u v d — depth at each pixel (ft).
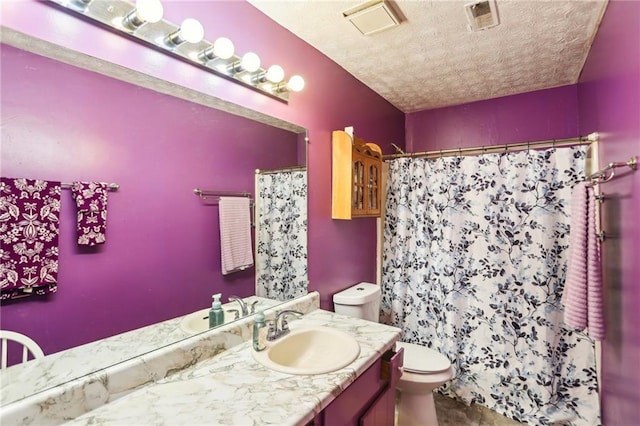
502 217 6.91
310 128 5.92
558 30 5.55
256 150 4.83
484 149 7.07
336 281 6.77
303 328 4.81
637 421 3.95
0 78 2.50
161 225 3.61
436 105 9.61
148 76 3.47
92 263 3.02
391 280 8.28
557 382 6.42
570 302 4.97
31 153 2.64
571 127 8.02
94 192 3.04
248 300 4.71
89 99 3.00
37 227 2.67
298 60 5.65
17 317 2.56
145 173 3.45
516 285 6.75
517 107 8.69
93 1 2.97
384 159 8.42
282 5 4.80
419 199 7.76
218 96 4.24
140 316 3.40
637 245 3.85
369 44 5.97
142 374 3.24
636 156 3.76
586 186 4.83
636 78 3.69
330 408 3.25
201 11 4.03
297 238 5.63
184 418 2.73
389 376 4.37
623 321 4.46
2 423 2.39
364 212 6.73
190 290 3.92
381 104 8.75
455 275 7.30
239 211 4.58
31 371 2.62
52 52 2.78
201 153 4.05
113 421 2.71
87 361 2.95
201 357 3.81
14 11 2.58
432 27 5.44
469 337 7.22
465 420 6.63
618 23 4.30
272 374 3.50
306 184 5.82
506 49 6.22
